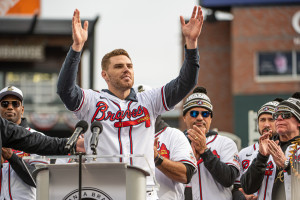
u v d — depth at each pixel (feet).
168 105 19.79
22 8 110.73
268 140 22.20
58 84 18.86
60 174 16.03
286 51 111.86
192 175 22.21
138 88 24.34
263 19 111.75
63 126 97.45
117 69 19.57
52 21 109.81
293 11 111.75
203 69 113.80
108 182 15.94
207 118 24.32
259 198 23.38
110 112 19.42
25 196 23.76
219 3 111.34
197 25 19.24
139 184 15.96
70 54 18.71
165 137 22.76
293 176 20.98
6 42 108.58
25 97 110.42
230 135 33.81
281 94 111.04
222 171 23.12
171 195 22.44
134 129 19.33
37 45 108.99
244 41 111.86
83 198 15.93
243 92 111.34
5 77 110.22
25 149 18.62
